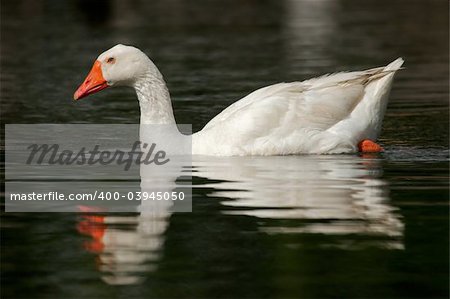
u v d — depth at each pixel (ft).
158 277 33.09
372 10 137.49
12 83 81.05
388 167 48.80
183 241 36.88
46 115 66.54
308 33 113.50
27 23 124.88
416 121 62.75
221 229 38.22
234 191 44.04
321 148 51.75
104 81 53.26
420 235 37.01
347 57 93.76
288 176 46.73
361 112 52.42
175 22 125.80
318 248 35.68
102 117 65.87
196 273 33.37
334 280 32.58
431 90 75.46
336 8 141.49
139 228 38.75
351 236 37.04
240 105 53.11
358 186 44.68
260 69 86.89
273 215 40.04
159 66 90.02
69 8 141.90
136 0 152.05
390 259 34.47
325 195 42.93
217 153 51.75
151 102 53.06
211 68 88.33
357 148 52.49
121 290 31.96
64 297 31.48
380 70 52.95
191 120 63.57
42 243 37.11
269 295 31.35
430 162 50.03
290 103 51.88
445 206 40.93
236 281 32.58
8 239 37.68
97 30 117.19
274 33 114.21
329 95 52.24
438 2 143.13
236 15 133.90
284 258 34.73
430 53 96.32
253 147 51.39
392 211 40.34
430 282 32.37
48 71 87.15
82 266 34.37
